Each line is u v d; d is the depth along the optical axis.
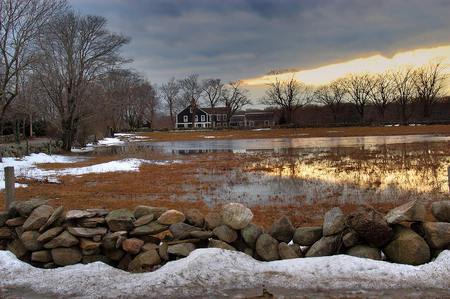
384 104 106.44
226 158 29.97
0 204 11.88
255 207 11.33
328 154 30.16
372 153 29.44
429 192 12.88
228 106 127.12
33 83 37.22
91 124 55.53
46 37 34.59
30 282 5.39
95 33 42.94
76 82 41.88
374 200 11.86
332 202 11.77
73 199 13.24
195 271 5.32
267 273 5.34
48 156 32.84
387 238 5.62
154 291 5.00
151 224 6.21
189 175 19.89
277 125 100.25
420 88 103.19
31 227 6.14
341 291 4.89
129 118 115.38
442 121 87.81
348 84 110.38
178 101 142.00
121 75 50.22
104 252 6.07
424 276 5.11
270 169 21.48
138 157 32.62
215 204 12.11
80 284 5.26
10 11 26.20
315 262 5.51
